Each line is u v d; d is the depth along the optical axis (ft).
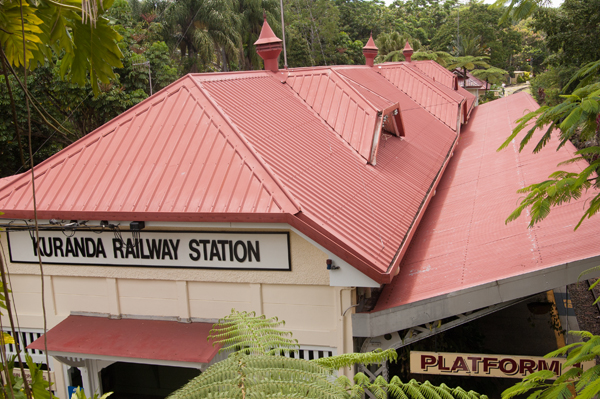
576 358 12.53
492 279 22.36
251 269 25.76
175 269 26.89
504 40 250.98
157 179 26.68
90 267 28.12
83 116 77.56
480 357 22.00
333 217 24.91
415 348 29.37
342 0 279.90
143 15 126.62
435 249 29.53
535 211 14.87
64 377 29.84
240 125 29.19
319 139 34.06
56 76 65.36
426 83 68.44
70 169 28.89
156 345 25.39
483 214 32.40
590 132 14.35
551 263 21.77
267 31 43.11
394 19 294.66
